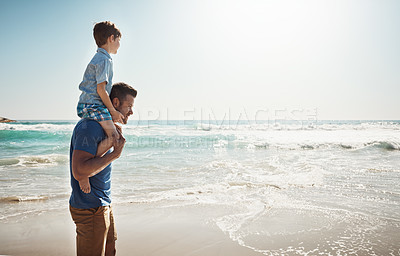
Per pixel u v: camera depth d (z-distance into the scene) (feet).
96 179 5.56
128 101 6.23
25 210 13.17
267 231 10.54
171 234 10.36
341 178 20.10
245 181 19.16
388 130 78.43
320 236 10.02
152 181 19.48
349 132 70.90
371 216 12.08
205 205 13.83
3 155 32.63
